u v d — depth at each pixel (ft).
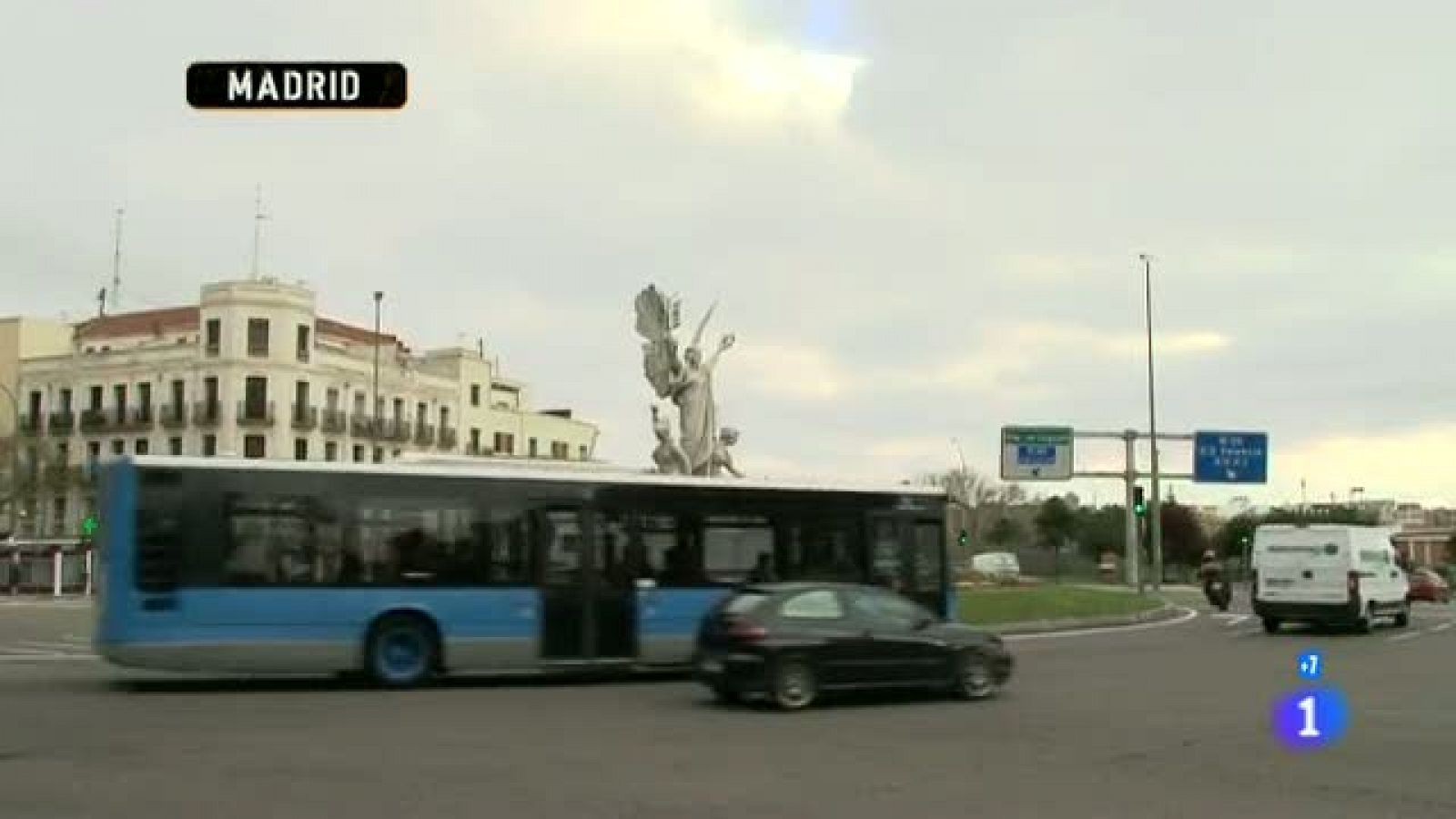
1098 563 301.22
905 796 34.22
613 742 44.24
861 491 73.92
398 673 63.41
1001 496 396.57
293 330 282.56
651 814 31.73
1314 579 106.73
